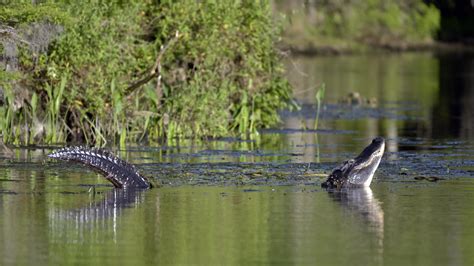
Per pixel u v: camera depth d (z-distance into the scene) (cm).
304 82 5834
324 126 3841
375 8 10069
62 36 3041
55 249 1848
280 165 2780
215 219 2081
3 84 2870
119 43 3281
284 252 1827
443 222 2055
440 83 6000
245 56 3531
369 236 1941
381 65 7606
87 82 3198
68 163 2773
